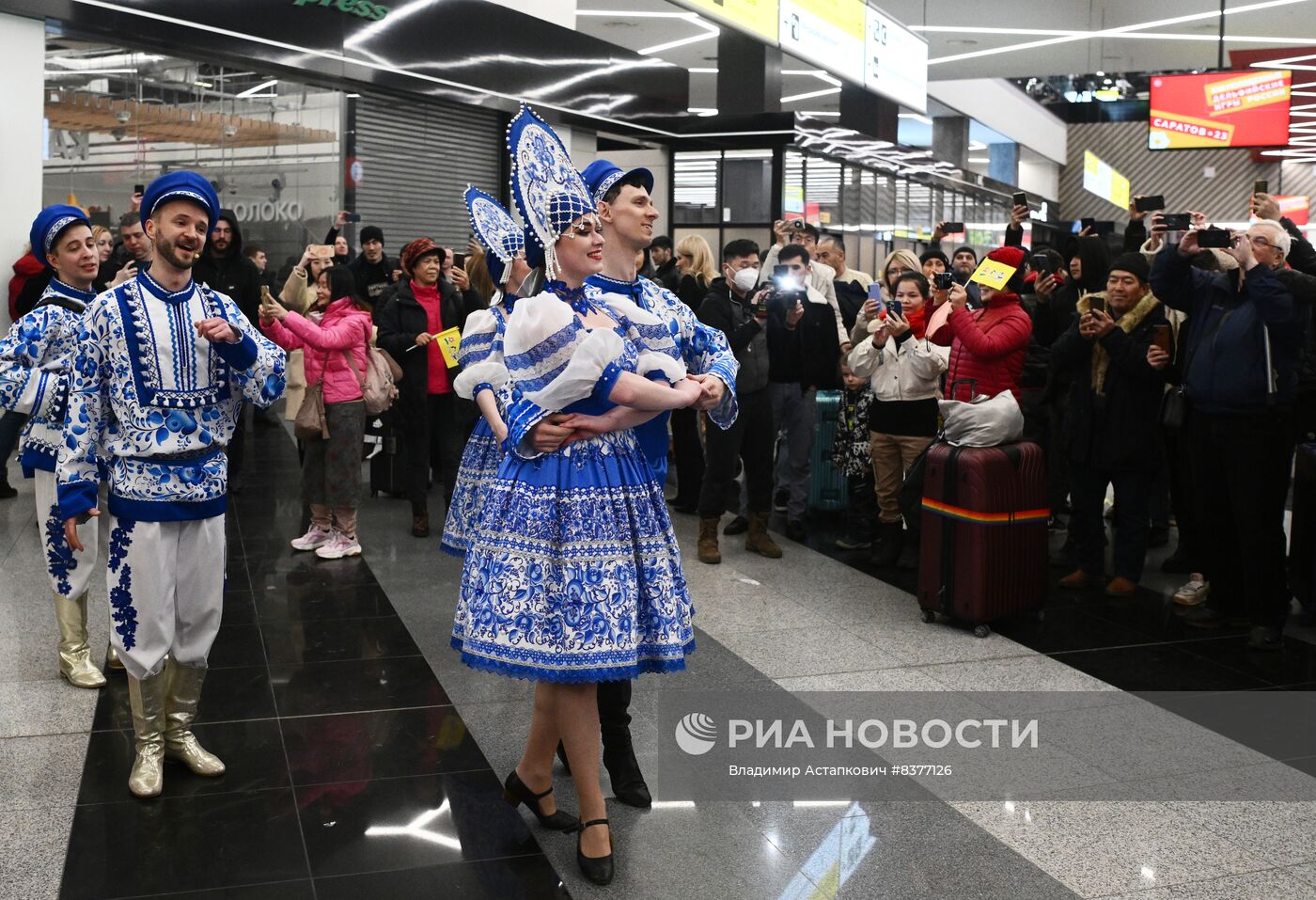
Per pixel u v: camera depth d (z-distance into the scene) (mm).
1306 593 5391
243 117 9594
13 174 7754
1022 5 15789
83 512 3203
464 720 4012
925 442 6102
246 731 3898
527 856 3057
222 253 7188
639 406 2797
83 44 8258
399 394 6727
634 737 3865
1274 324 4734
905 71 12086
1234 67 19703
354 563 6199
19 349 3967
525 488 2852
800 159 15047
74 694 4184
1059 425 6762
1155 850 3119
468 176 12117
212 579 3451
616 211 3250
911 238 20391
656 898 2842
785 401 6758
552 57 12125
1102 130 32281
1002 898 2855
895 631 5121
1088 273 6629
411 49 10414
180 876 2916
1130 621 5367
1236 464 4914
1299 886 2930
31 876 2898
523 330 2732
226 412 3416
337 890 2859
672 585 2953
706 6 8180
